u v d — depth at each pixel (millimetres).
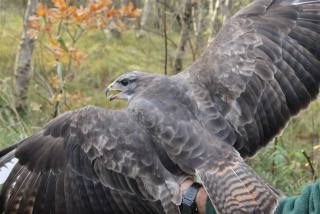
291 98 5695
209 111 5398
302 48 5875
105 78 22203
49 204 5355
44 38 20562
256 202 4430
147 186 5004
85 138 5332
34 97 18188
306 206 4555
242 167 4766
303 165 12695
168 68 20562
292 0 6133
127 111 5324
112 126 5238
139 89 5785
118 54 24406
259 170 12125
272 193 4520
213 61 5758
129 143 5125
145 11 25859
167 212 4863
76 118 5461
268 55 5797
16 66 18344
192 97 5457
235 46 5840
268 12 6082
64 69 19719
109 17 14484
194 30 18422
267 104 5621
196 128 5145
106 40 25391
